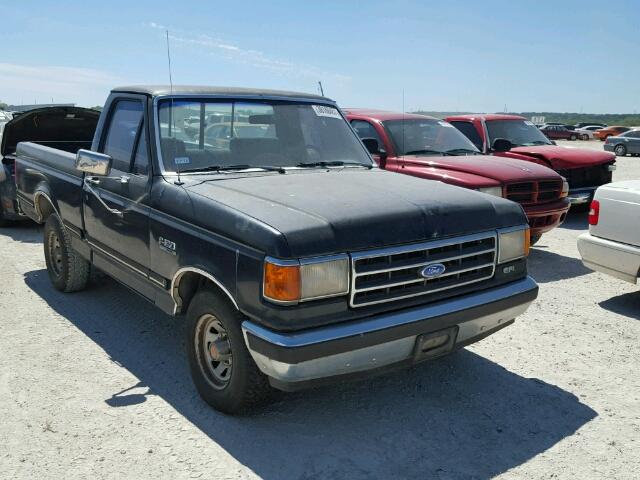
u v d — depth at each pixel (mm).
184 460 3326
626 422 3805
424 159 7797
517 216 4051
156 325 5309
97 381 4234
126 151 4684
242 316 3469
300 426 3695
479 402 4035
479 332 3918
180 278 3961
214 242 3531
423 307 3543
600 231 5848
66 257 5812
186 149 4379
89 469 3234
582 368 4578
